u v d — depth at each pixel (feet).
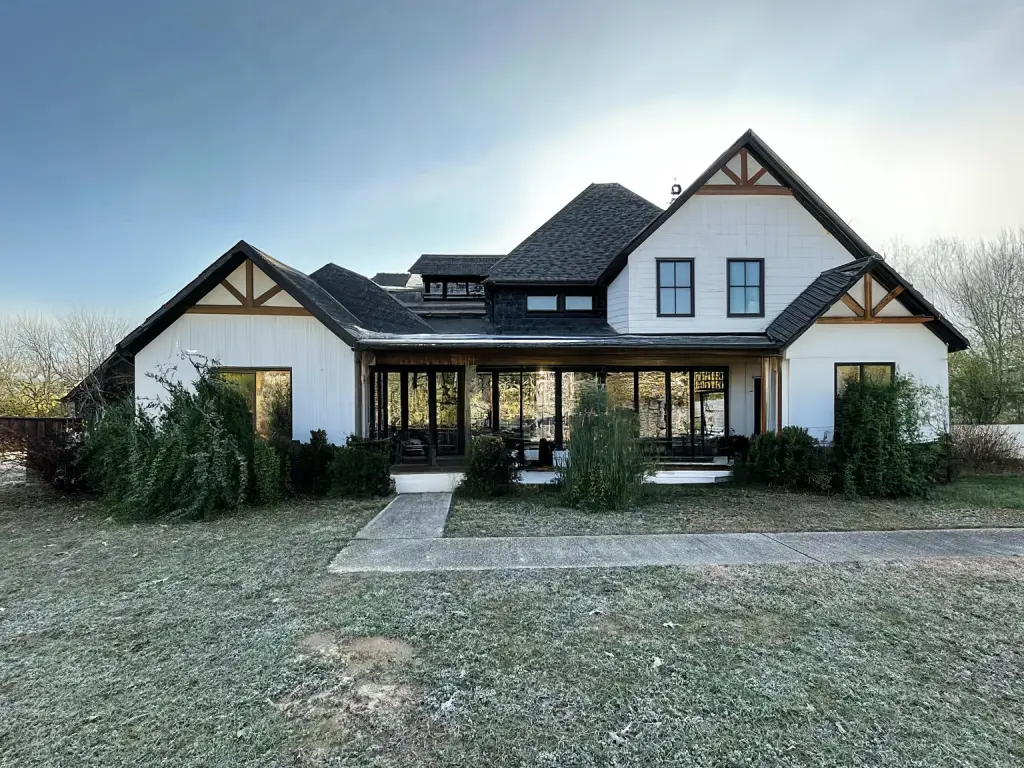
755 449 43.52
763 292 51.62
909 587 19.88
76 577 21.50
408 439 54.90
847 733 11.20
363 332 46.78
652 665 14.07
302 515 33.04
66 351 104.47
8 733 11.27
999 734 11.18
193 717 11.80
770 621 16.85
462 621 16.88
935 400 45.14
